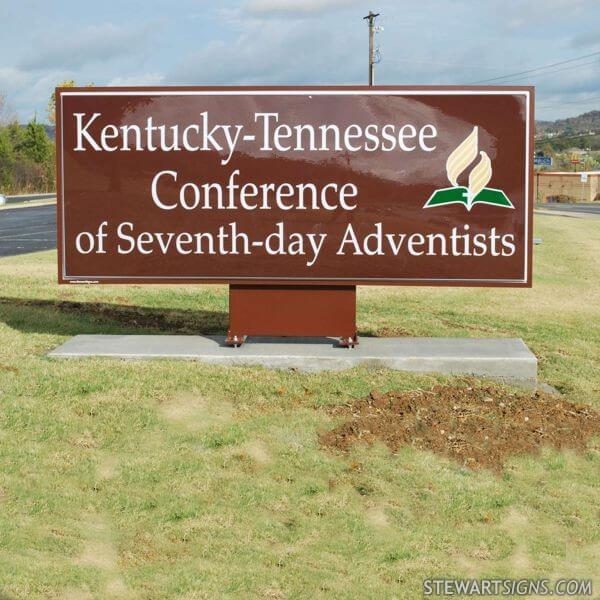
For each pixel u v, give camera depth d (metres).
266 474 6.95
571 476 7.31
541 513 6.63
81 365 9.09
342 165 9.41
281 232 9.54
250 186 9.50
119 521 6.12
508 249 9.41
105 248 9.67
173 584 5.39
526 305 14.54
